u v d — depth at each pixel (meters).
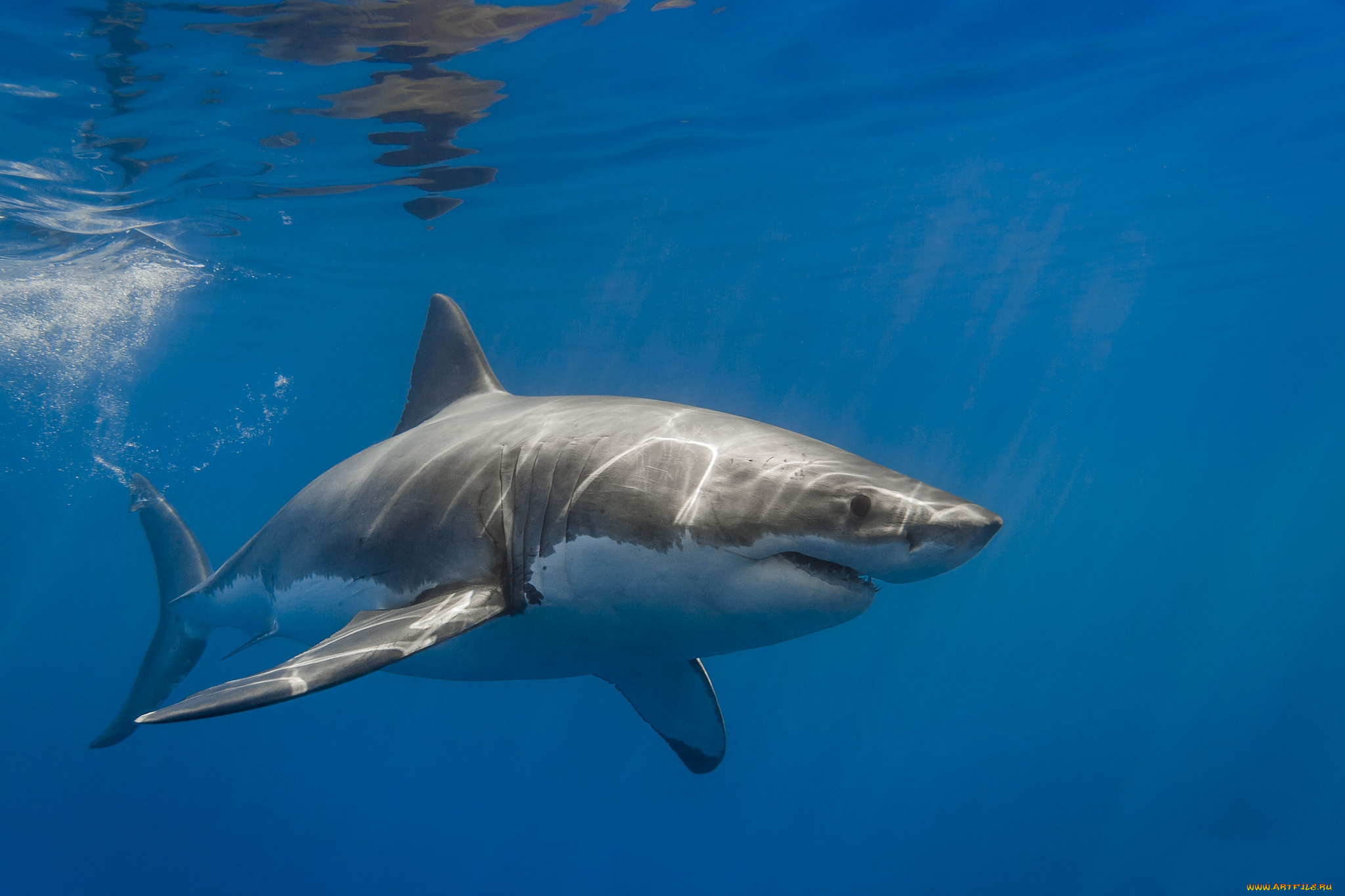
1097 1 9.23
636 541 2.60
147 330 19.14
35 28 7.74
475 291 18.97
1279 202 16.50
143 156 10.49
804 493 2.50
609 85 10.03
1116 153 13.35
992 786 28.81
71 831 31.09
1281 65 10.95
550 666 3.02
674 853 27.47
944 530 2.31
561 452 2.88
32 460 38.75
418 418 4.52
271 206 12.88
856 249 17.48
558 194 13.50
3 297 15.12
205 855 29.73
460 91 9.76
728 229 15.77
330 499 3.71
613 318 23.11
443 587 2.95
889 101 11.11
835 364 32.16
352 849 31.08
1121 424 55.09
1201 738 28.77
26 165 10.43
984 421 52.97
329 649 2.40
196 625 5.31
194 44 8.20
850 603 2.51
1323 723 26.92
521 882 28.56
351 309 19.45
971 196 14.78
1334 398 46.91
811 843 27.00
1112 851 23.58
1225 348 32.88
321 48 8.49
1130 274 21.16
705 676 3.74
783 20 8.99
